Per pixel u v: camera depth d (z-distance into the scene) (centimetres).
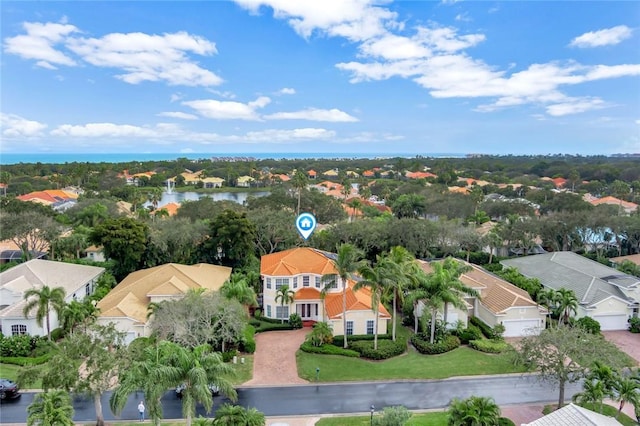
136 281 4981
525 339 3294
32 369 2725
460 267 4778
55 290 3991
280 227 6894
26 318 4134
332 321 4428
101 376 2780
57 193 12569
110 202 9862
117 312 4147
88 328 3120
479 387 3556
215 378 2548
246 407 3209
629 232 7294
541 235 7794
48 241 6856
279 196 9588
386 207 12500
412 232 7019
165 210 9875
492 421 2431
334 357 4053
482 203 11256
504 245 8106
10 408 3152
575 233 7638
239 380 3616
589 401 2920
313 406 3247
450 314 4747
